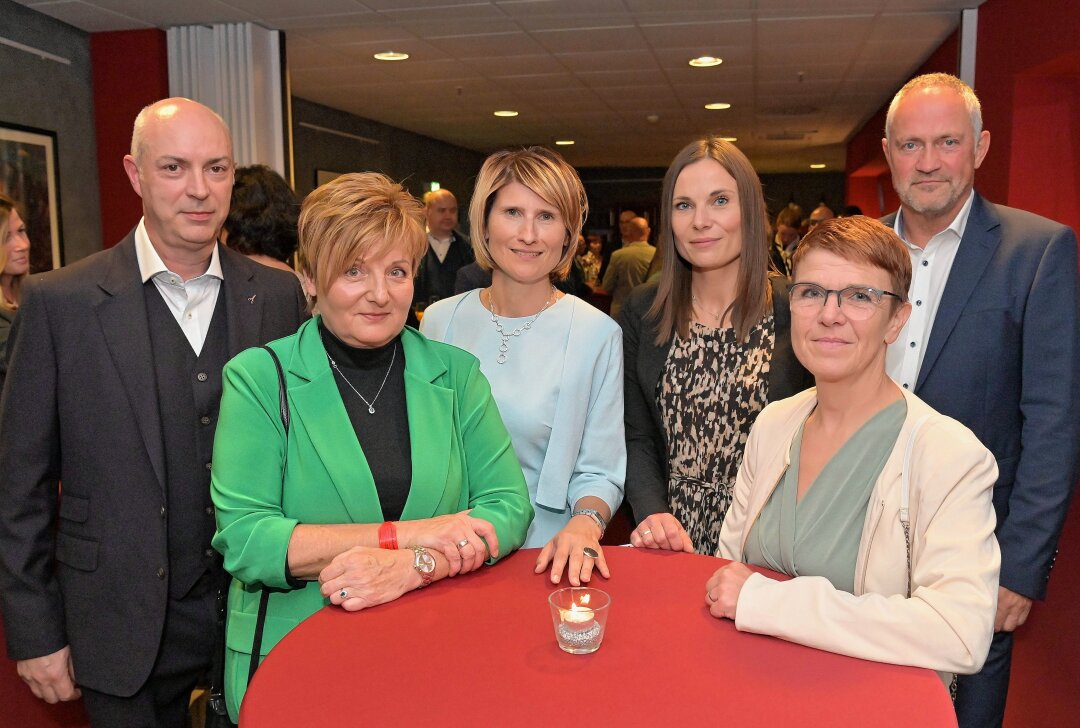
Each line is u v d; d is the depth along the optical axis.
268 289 2.06
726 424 2.15
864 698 1.19
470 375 1.82
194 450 1.91
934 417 1.54
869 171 12.42
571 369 2.04
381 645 1.35
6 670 2.04
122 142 6.11
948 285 2.15
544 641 1.37
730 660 1.30
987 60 5.61
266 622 1.60
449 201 6.35
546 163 1.97
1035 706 2.54
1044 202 5.27
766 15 5.87
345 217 1.53
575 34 6.37
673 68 7.67
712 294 2.23
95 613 1.83
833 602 1.35
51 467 1.85
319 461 1.61
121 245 1.96
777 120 11.06
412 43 6.61
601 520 1.93
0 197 3.65
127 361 1.83
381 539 1.56
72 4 5.32
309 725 1.13
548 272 2.05
